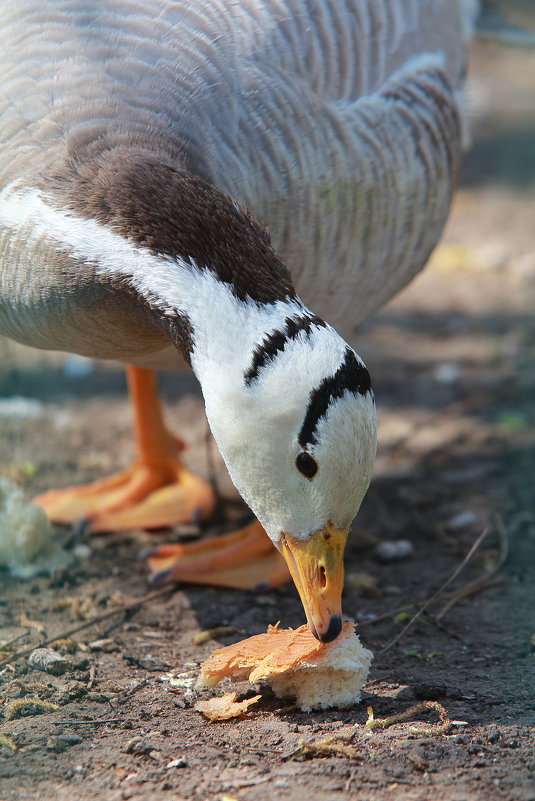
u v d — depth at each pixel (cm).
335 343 387
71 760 389
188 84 454
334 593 399
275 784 371
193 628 508
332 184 489
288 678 428
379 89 521
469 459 700
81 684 446
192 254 409
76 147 440
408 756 386
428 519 628
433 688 436
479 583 549
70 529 613
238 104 461
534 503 643
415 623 508
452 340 872
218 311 398
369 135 505
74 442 719
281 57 482
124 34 459
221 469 688
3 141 450
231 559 560
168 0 472
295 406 382
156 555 571
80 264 423
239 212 418
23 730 411
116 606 527
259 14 484
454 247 1030
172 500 628
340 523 398
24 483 660
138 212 418
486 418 755
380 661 470
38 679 452
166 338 455
